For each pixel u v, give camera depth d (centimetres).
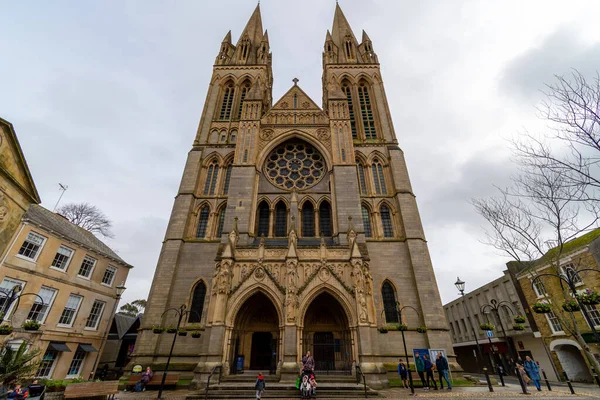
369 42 6069
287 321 2550
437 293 3384
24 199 2009
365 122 4941
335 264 2952
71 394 1576
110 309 3884
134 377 2558
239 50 6066
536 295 3947
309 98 4925
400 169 4209
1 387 1437
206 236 3744
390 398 1948
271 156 4331
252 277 2834
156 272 3456
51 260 3166
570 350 3588
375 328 2659
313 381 1967
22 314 2817
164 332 3097
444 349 3030
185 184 4091
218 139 4641
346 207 3509
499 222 1566
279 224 3772
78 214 5422
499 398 1916
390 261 3575
